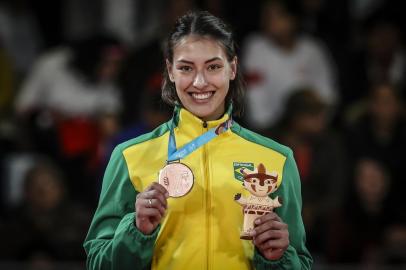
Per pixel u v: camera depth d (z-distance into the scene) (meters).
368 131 17.44
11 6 20.89
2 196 17.98
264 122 18.44
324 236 15.73
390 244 15.72
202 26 7.62
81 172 17.83
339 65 19.67
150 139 7.91
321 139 16.95
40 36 21.41
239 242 7.54
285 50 19.02
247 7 19.83
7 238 15.53
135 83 18.30
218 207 7.57
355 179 16.25
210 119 7.91
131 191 7.71
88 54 18.95
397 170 17.12
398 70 20.03
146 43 18.67
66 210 16.17
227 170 7.70
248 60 18.84
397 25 20.30
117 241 7.35
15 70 20.44
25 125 18.84
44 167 16.39
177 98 8.00
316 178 16.70
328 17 20.58
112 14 21.58
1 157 18.20
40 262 15.09
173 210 7.54
